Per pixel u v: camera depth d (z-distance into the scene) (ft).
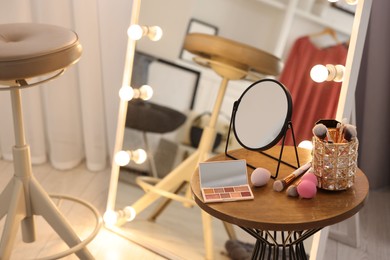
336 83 4.74
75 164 7.29
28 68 4.10
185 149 6.03
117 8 6.51
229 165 3.71
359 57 4.43
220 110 5.76
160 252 5.55
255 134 3.87
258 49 5.34
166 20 5.70
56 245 5.56
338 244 5.82
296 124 5.03
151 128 5.99
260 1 5.28
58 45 4.30
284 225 3.25
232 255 5.36
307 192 3.48
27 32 4.72
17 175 5.04
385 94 6.36
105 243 5.69
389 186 7.14
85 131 7.02
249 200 3.52
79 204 6.38
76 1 6.32
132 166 6.09
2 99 6.93
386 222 6.29
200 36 5.65
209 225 5.59
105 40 6.66
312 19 4.92
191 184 3.73
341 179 3.59
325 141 3.56
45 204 5.07
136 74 5.77
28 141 7.20
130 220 5.96
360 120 6.53
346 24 4.66
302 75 5.00
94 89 6.77
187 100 5.88
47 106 6.93
